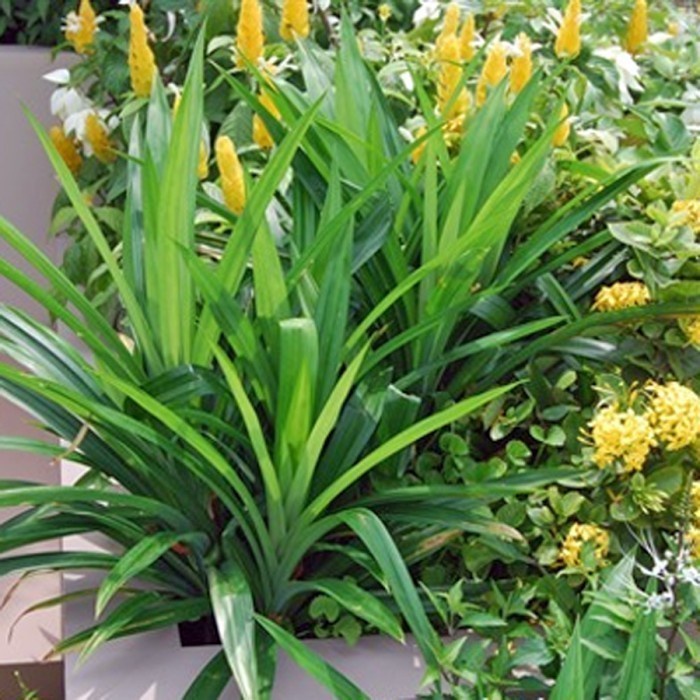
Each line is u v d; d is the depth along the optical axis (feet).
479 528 5.89
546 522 6.28
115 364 5.90
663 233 6.77
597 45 9.12
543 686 5.41
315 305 5.95
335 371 5.81
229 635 5.40
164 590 6.36
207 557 6.00
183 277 5.80
